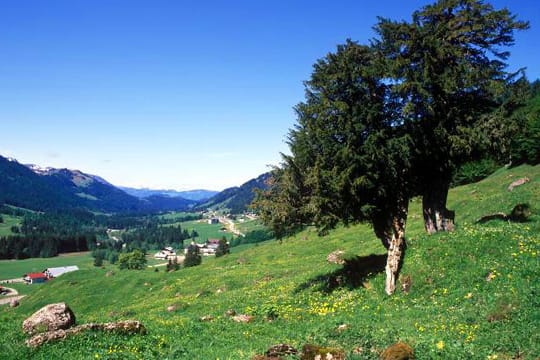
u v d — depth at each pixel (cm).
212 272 5497
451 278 2156
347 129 2327
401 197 2530
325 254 5194
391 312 2027
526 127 2553
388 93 2477
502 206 3959
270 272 4469
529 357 1066
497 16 2459
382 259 2942
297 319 2256
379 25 2477
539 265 1864
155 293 5238
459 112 2552
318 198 2453
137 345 1658
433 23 2620
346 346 1329
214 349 1650
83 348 1588
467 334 1349
